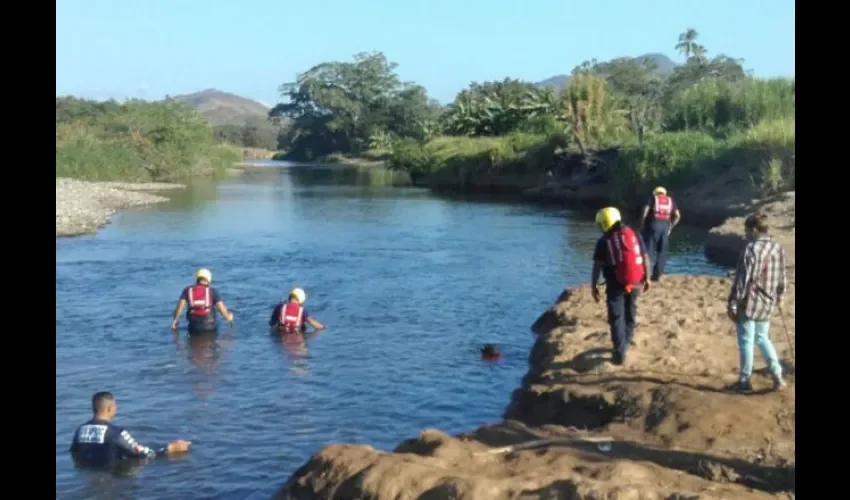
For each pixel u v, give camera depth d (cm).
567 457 790
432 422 1062
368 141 12988
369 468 754
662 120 5231
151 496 853
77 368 1308
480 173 6056
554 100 6862
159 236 3005
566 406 1019
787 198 2894
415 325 1590
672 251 2542
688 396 946
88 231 3127
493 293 1898
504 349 1400
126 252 2591
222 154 9281
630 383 1015
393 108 13075
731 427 870
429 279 2091
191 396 1175
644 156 3856
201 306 1511
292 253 2566
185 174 7356
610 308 1105
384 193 5512
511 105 7275
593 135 5141
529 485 696
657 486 700
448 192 5591
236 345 1455
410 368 1300
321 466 802
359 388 1202
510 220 3553
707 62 8106
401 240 2873
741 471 759
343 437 1015
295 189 5944
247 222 3534
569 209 4112
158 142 7325
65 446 981
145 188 5872
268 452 967
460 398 1154
